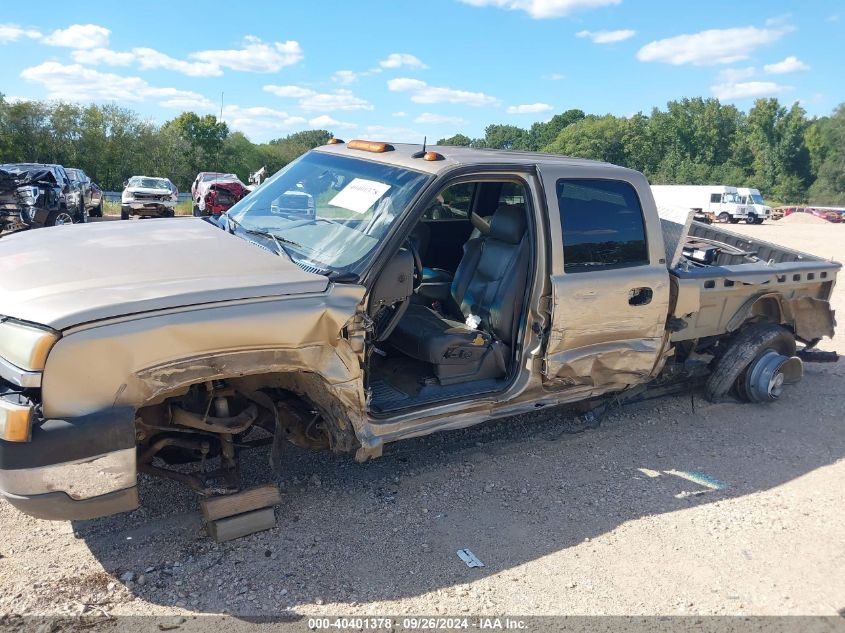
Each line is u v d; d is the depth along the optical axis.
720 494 4.36
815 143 85.25
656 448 5.02
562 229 4.23
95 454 2.77
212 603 3.01
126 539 3.45
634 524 3.93
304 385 3.58
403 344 4.30
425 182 3.83
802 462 4.91
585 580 3.36
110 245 3.57
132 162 55.69
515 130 113.94
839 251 21.38
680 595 3.29
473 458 4.61
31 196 16.16
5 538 3.41
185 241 3.72
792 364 5.96
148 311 2.86
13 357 2.73
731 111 89.31
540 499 4.14
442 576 3.32
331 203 4.09
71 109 52.81
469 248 4.87
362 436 3.62
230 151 68.81
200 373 3.01
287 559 3.35
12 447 2.66
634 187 4.65
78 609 2.91
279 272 3.37
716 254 6.15
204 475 3.66
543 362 4.27
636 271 4.57
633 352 4.69
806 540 3.86
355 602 3.08
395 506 3.93
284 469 4.23
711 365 5.89
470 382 4.26
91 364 2.74
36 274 3.12
